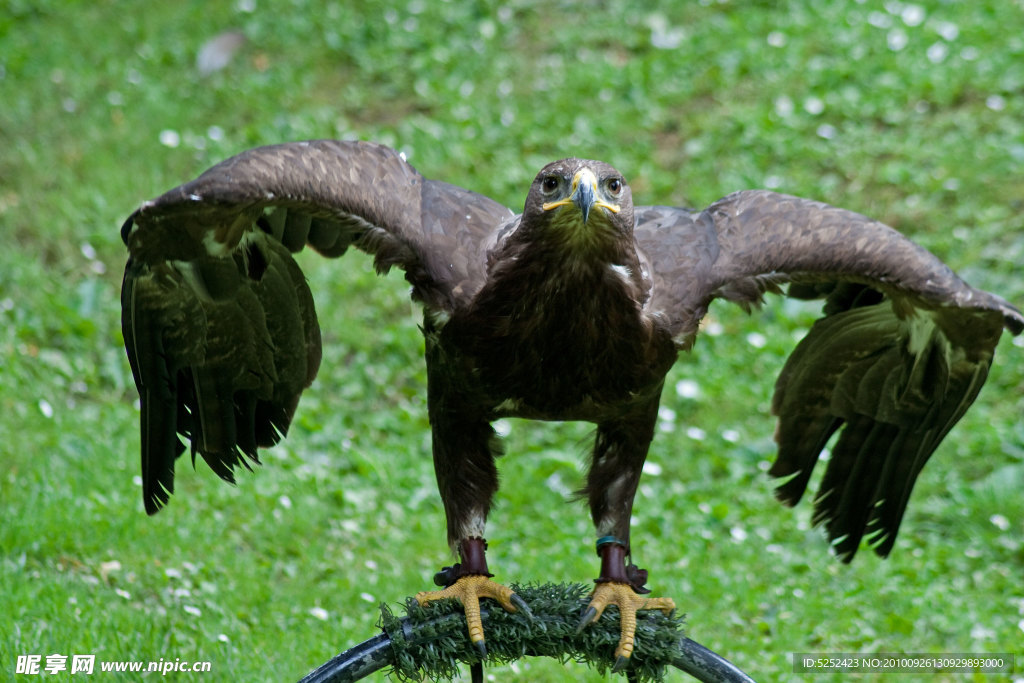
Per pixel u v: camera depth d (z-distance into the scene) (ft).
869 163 57.11
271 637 33.94
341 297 52.11
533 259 24.90
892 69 62.28
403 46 67.36
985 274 51.06
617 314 25.11
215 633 33.27
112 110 62.08
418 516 41.88
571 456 45.16
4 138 59.67
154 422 27.53
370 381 48.65
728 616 37.55
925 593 38.75
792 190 55.88
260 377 28.55
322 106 63.72
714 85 63.00
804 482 30.81
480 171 58.34
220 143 60.29
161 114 61.93
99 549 37.06
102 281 51.83
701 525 41.96
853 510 30.53
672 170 58.39
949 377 27.96
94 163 58.13
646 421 27.07
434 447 27.25
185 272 26.18
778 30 66.23
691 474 44.78
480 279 25.91
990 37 63.67
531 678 33.88
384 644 24.26
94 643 31.65
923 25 65.05
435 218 26.71
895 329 28.89
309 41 68.08
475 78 65.00
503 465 44.34
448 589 25.34
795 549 41.39
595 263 24.75
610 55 66.33
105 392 46.96
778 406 30.35
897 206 54.75
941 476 44.45
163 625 33.32
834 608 37.99
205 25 69.00
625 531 27.07
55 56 65.98
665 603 25.76
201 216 24.75
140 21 69.31
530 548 40.42
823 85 61.87
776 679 34.60
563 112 61.98
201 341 27.50
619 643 24.97
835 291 29.27
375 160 27.20
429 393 27.12
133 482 40.32
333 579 38.04
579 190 24.16
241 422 28.86
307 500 41.50
